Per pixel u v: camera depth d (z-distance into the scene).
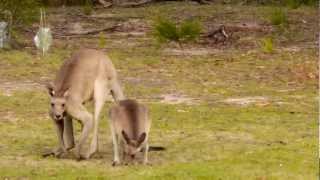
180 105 25.09
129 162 17.14
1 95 26.62
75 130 21.33
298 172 16.52
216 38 42.12
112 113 17.16
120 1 60.06
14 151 18.80
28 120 22.69
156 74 31.64
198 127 21.66
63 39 42.59
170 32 40.88
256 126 21.80
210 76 31.23
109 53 37.28
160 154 18.38
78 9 56.59
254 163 17.30
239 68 33.19
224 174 16.23
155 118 22.91
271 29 45.44
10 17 39.06
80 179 15.89
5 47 37.53
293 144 19.36
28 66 33.00
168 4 59.59
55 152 18.20
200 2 59.59
